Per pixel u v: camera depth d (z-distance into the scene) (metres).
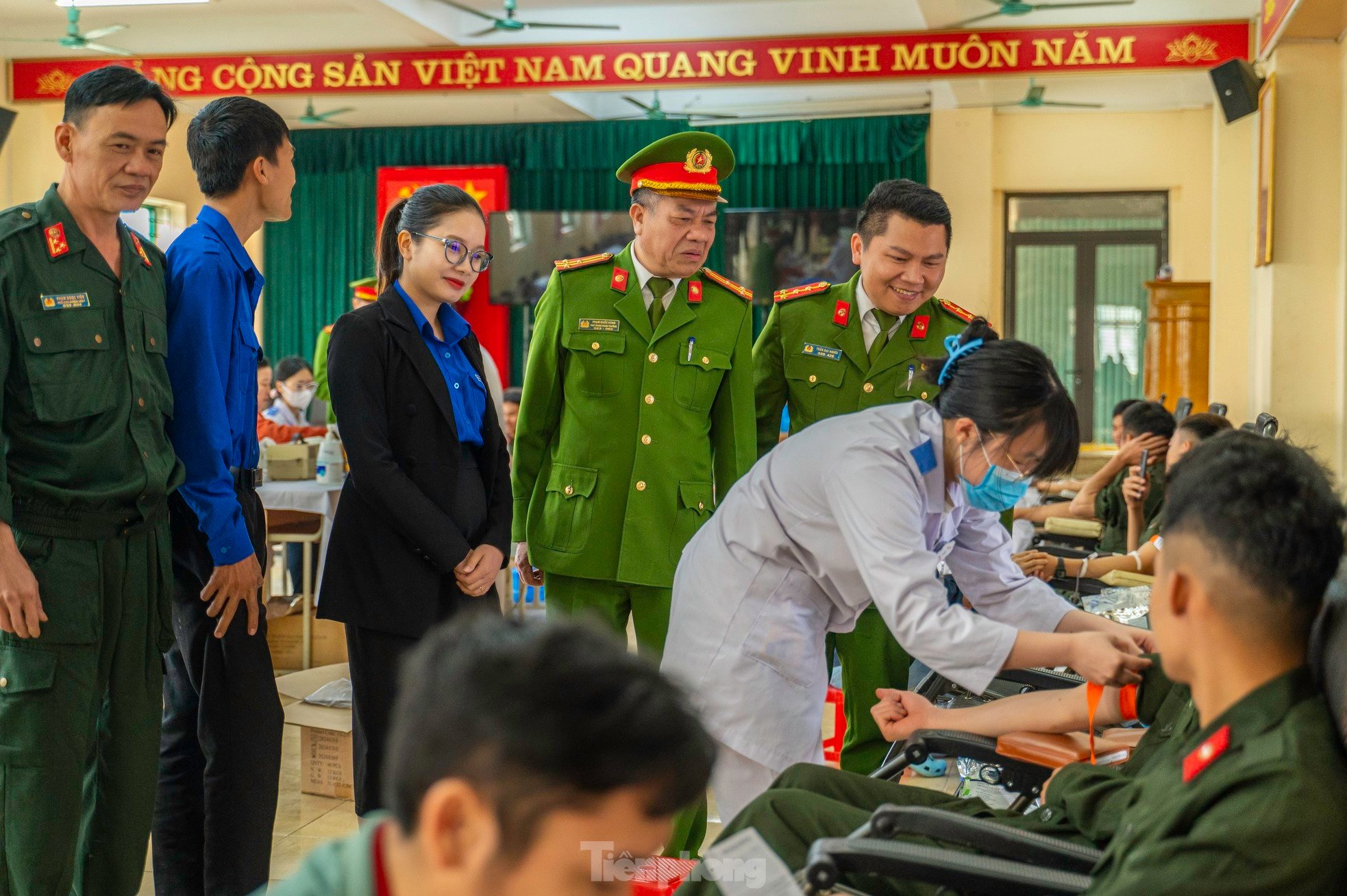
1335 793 1.05
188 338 2.26
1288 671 1.13
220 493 2.26
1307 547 1.10
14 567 1.99
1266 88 6.82
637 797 0.59
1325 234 6.61
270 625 4.90
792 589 2.04
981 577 2.15
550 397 2.79
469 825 0.59
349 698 3.54
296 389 7.08
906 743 1.93
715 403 2.83
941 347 2.85
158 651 2.22
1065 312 10.75
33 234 2.07
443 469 2.51
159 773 2.34
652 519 2.69
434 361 2.52
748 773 2.04
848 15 8.46
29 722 2.03
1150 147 10.41
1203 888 1.06
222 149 2.35
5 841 2.04
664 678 0.62
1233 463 1.14
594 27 7.48
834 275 10.60
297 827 3.12
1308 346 6.65
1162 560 1.18
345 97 8.88
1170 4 8.00
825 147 10.52
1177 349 9.02
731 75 8.49
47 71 9.04
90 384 2.09
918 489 1.86
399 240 2.55
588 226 10.86
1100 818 1.49
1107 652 1.69
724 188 10.88
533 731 0.57
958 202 10.21
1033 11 8.11
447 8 8.44
